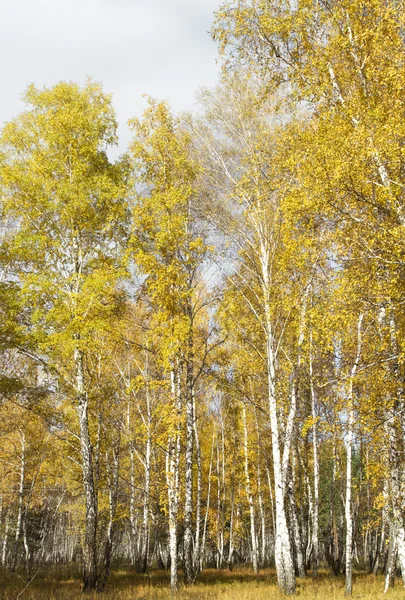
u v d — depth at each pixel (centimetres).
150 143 1456
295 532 1909
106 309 1287
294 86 1042
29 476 2414
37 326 1279
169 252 1384
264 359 1450
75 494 2575
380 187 804
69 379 1420
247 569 2538
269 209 1386
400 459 987
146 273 1328
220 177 1467
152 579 1706
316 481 1952
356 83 964
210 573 2114
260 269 1458
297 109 1177
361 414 973
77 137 1448
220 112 1434
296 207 906
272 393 1347
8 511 2931
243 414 2386
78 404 1353
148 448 1861
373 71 896
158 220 1364
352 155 805
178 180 1459
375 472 1138
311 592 1264
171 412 1313
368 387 955
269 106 1313
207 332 1655
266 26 1007
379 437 1042
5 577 1625
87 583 1243
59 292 1325
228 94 1416
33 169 1366
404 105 827
